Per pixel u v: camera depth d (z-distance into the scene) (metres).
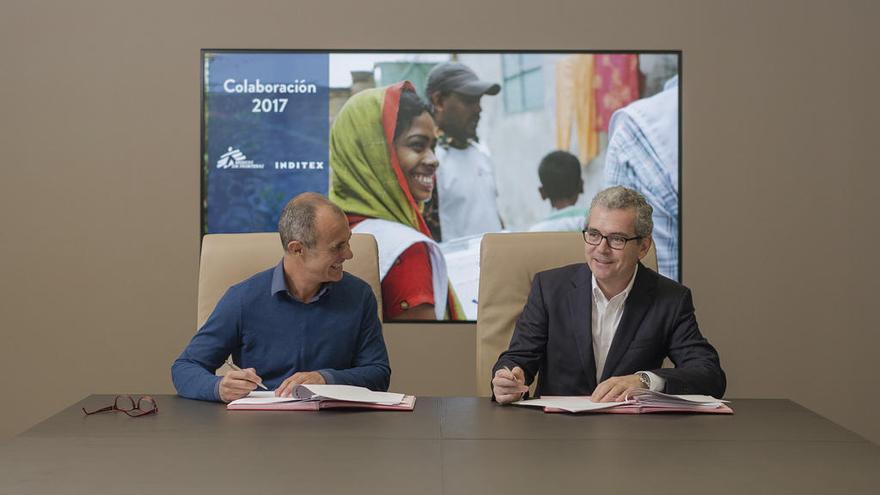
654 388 2.11
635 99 4.09
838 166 4.12
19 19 4.06
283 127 4.08
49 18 4.07
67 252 4.08
